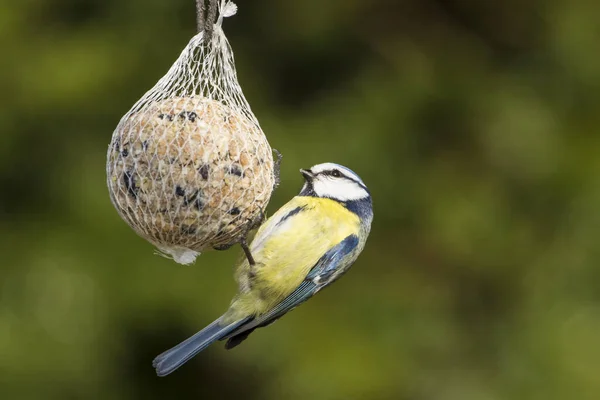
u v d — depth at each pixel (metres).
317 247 7.85
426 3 15.38
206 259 12.72
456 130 14.38
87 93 13.30
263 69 14.91
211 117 6.93
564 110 14.60
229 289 12.58
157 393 13.02
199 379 13.20
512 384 13.26
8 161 13.16
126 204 6.94
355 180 8.43
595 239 13.73
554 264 13.81
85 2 13.95
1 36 13.39
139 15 13.97
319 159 13.53
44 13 13.77
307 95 14.98
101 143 13.23
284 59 15.05
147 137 6.82
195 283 12.55
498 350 13.62
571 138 14.37
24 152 13.20
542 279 13.80
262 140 7.20
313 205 8.03
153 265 12.58
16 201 13.13
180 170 6.79
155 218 6.89
